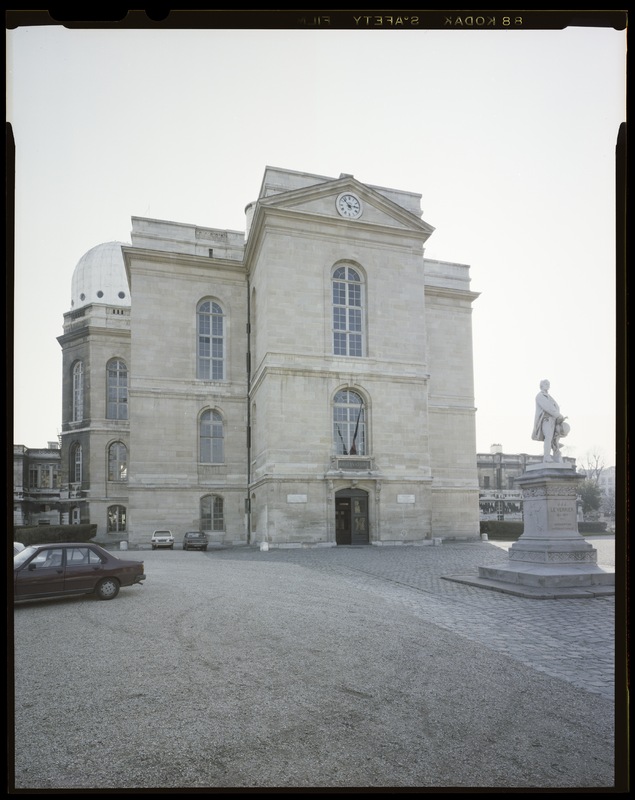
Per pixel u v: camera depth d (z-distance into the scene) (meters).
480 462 80.00
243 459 46.88
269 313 40.59
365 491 41.66
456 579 21.45
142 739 7.10
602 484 46.19
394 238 44.50
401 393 43.22
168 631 12.98
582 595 17.69
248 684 9.22
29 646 11.73
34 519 62.19
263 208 41.00
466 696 8.64
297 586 20.05
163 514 44.44
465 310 54.00
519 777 6.00
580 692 8.96
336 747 6.81
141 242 46.84
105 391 60.72
